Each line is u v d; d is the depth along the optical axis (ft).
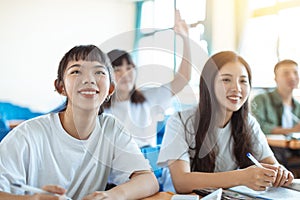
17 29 11.78
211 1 11.30
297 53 9.60
